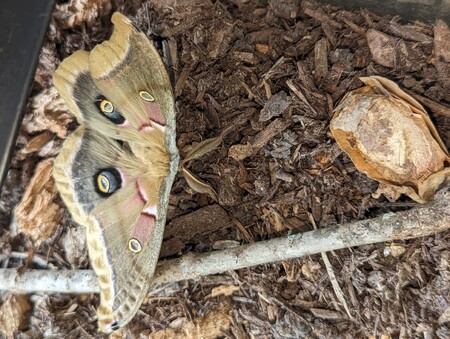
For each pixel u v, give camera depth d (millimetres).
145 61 137
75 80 139
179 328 167
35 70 155
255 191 166
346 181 159
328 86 162
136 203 138
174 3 170
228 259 160
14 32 153
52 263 173
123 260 137
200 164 167
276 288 164
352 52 162
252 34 169
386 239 148
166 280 163
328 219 160
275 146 164
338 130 152
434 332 149
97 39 174
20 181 172
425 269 151
